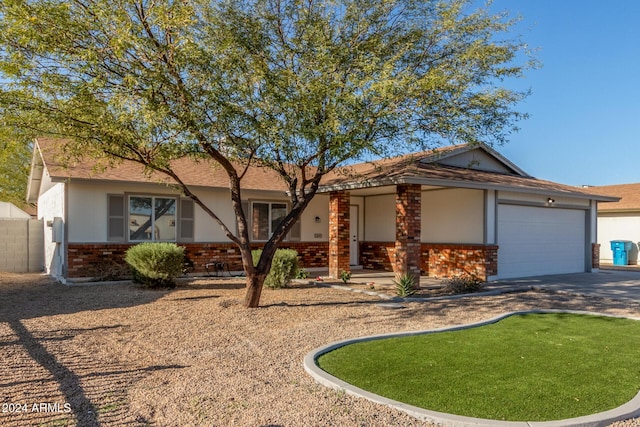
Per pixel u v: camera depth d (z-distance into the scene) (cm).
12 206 2175
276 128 786
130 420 421
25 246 1777
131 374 545
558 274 1658
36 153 1473
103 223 1359
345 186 1373
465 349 646
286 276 1259
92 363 586
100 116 752
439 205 1605
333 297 1102
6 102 724
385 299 1077
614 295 1148
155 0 743
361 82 813
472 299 1095
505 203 1483
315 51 899
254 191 1573
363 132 842
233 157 923
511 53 919
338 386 491
